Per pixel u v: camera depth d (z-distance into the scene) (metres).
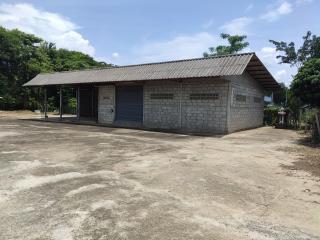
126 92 18.06
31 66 30.83
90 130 14.62
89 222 3.64
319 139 11.38
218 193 4.90
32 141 10.21
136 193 4.77
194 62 15.40
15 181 5.25
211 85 14.48
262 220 3.88
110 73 18.50
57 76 22.00
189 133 13.81
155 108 16.58
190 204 4.36
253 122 18.33
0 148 8.63
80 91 22.31
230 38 28.56
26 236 3.26
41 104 32.16
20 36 31.42
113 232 3.39
